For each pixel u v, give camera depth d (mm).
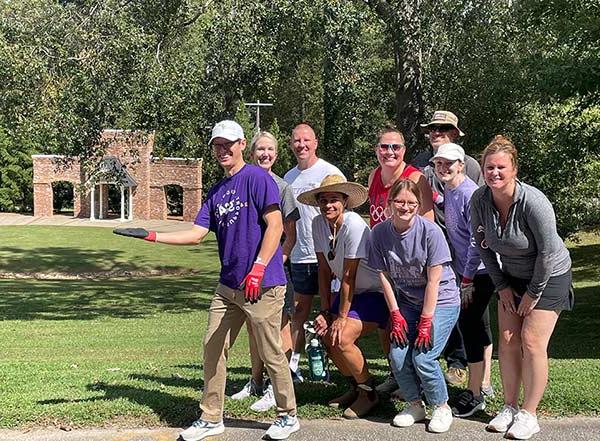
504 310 4707
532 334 4504
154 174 44969
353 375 4957
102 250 31078
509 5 14570
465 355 5402
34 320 14156
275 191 4445
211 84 13625
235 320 4590
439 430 4621
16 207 48688
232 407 5090
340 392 5465
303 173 6008
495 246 4469
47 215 45844
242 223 4426
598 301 17203
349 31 12914
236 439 4555
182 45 14602
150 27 13867
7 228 38812
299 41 13336
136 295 19312
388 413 5016
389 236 4707
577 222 17625
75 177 45312
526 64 13914
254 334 4543
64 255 29266
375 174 5625
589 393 5250
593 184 16406
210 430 4562
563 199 16516
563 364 6727
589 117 13102
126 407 4953
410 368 4750
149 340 11266
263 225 4441
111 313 15781
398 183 4594
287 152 39406
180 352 9922
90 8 13328
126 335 11914
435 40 14781
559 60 12016
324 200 4898
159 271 26500
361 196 4941
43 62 12828
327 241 5043
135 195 45188
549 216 4281
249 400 5266
